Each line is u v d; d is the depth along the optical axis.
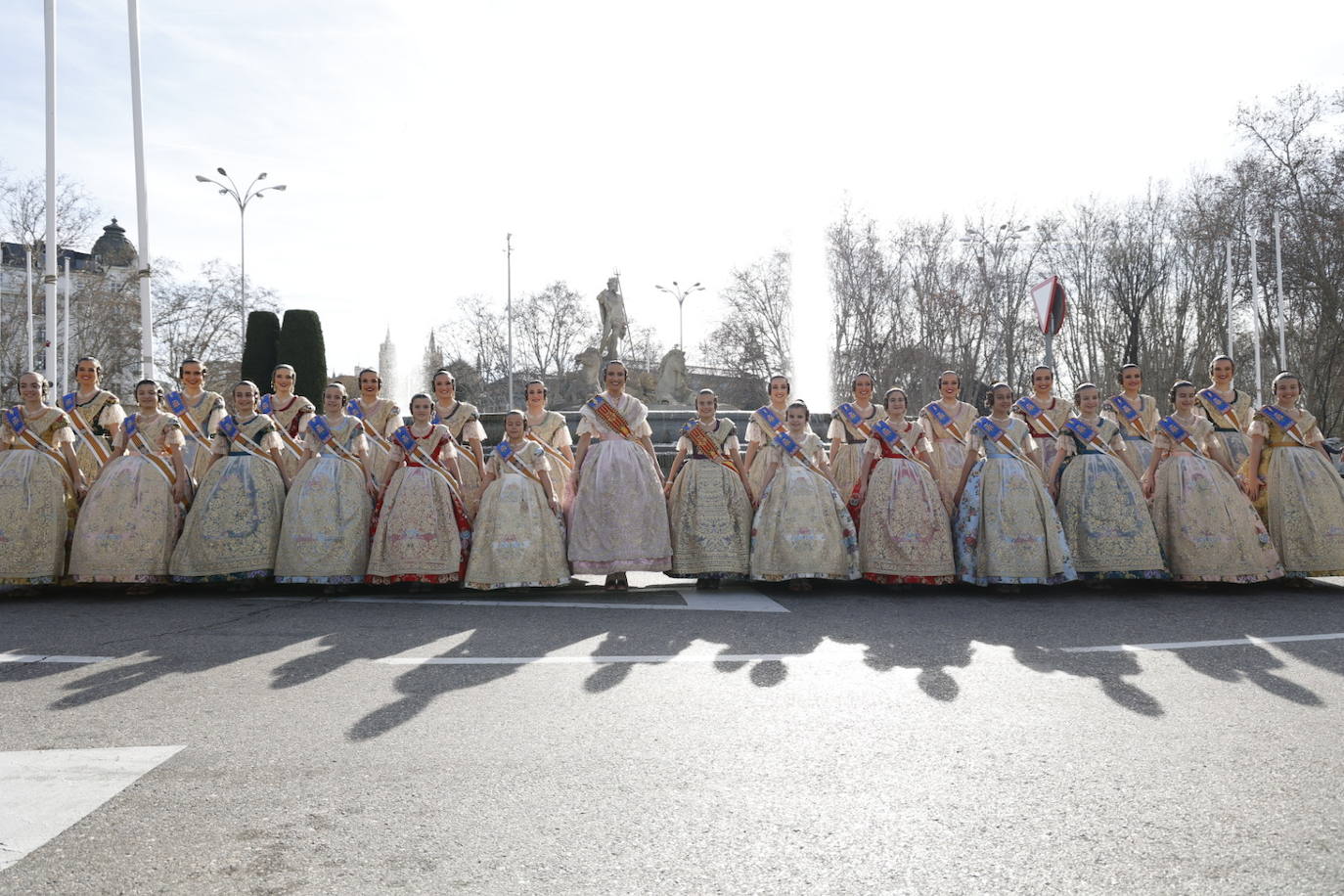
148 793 2.91
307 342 23.83
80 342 50.75
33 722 3.65
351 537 7.08
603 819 2.72
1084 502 7.23
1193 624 5.67
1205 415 7.45
